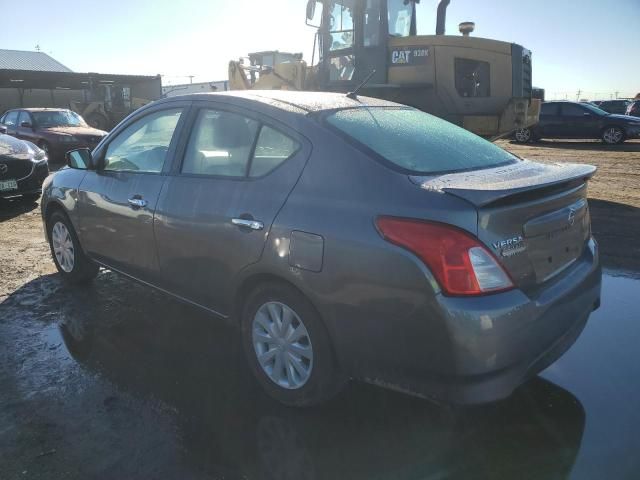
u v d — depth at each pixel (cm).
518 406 296
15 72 2952
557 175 275
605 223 700
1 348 368
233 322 323
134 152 395
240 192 304
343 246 251
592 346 365
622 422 281
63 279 507
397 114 347
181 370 340
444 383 234
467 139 343
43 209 500
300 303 276
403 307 237
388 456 257
